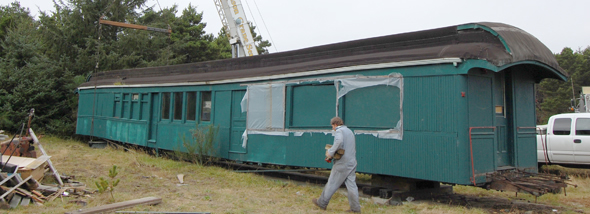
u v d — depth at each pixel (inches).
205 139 402.0
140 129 499.5
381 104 281.9
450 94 246.8
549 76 291.0
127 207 232.5
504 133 279.3
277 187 320.5
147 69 531.8
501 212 253.9
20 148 323.9
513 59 239.3
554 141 426.3
